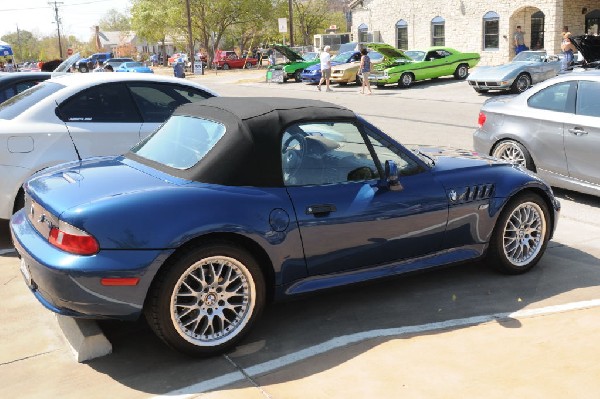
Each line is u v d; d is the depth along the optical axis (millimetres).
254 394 3252
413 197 4270
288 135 3945
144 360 3668
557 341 3758
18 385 3416
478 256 4738
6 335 4031
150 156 4223
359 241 4082
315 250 3930
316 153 4031
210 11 54344
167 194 3549
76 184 3801
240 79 37094
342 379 3381
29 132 5645
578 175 6926
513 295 4555
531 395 3146
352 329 4043
